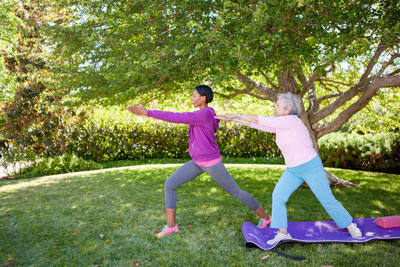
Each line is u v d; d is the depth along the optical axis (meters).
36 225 3.75
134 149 12.34
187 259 2.74
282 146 2.98
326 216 4.05
